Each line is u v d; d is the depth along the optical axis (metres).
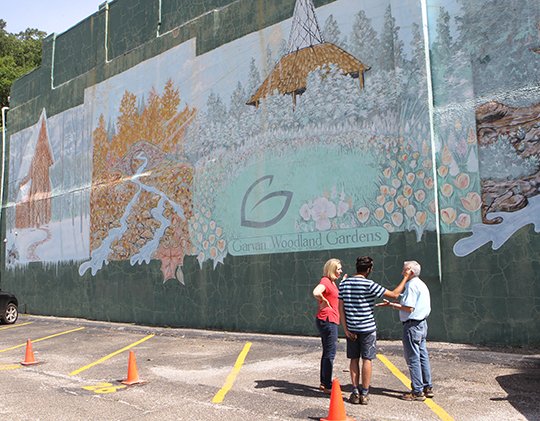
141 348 12.17
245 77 14.38
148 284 16.55
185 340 13.15
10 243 23.14
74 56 20.81
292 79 13.34
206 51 15.51
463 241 10.38
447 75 10.89
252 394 7.41
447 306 10.43
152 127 17.03
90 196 19.14
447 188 10.64
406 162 11.11
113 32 19.14
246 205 13.99
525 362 8.59
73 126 20.31
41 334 15.52
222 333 13.60
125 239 17.53
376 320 11.41
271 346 11.47
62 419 6.46
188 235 15.44
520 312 9.69
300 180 12.92
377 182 11.60
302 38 13.23
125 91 18.19
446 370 8.41
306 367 9.12
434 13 11.18
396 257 11.20
